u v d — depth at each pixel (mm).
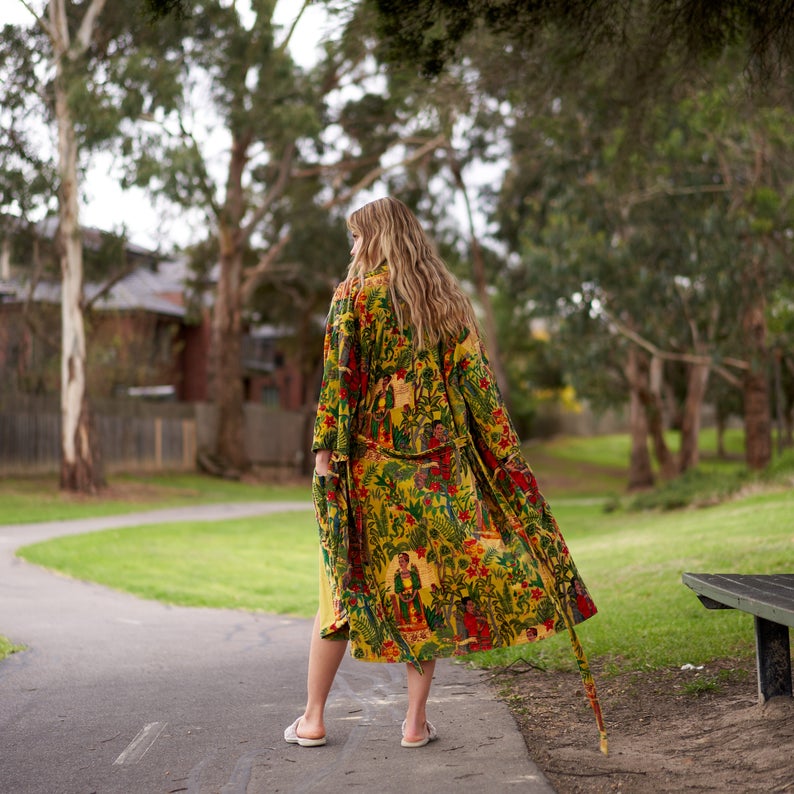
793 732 2928
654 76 7500
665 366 40344
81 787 2916
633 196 18938
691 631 4961
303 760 3074
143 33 20062
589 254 19891
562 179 19406
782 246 18609
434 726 3428
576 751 3062
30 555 10523
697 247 18891
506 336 55031
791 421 44594
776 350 25328
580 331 22234
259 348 53594
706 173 18094
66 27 19578
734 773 2693
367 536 3051
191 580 9406
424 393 3057
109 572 9586
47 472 24719
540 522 3051
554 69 7520
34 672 4691
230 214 27797
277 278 35000
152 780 2955
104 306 29344
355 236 3193
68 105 18781
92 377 29484
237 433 31297
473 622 3010
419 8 5648
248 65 20953
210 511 19984
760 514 12336
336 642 3225
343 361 3035
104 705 3971
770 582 3381
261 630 6266
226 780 2912
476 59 7871
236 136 24078
